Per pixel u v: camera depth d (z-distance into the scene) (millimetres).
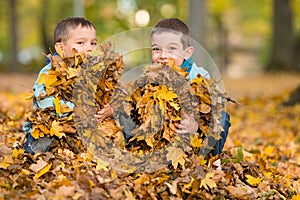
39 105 5270
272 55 33750
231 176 5355
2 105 9539
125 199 4504
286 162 7102
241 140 8508
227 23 57031
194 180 4832
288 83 22984
